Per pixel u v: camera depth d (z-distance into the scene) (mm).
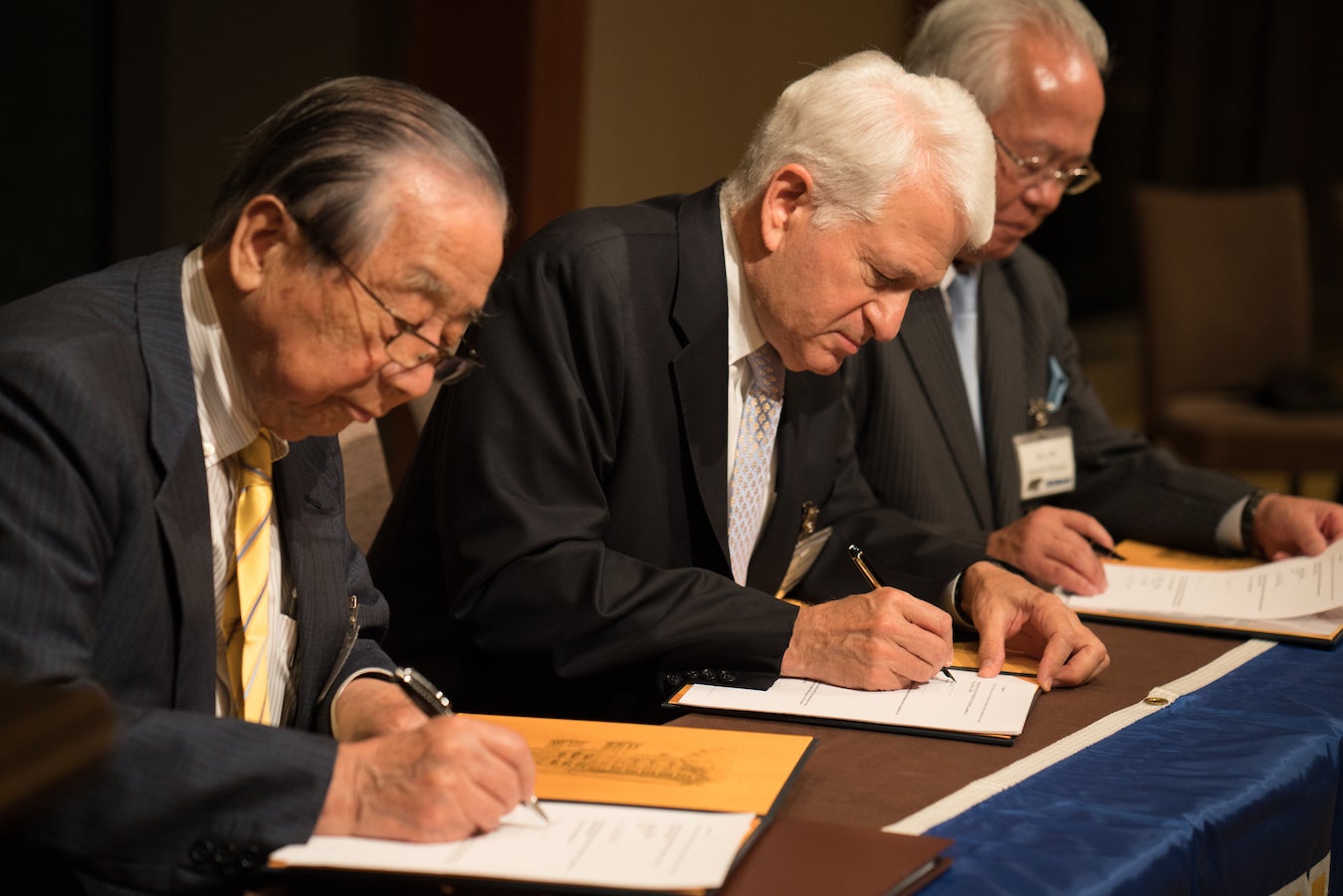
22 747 652
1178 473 2479
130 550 1232
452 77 4180
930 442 2365
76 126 3945
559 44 4168
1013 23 2305
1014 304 2588
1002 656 1713
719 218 1846
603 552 1711
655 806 1218
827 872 1120
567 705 1771
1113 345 8055
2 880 1185
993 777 1383
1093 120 2326
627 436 1808
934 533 2156
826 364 1789
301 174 1206
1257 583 2145
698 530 1861
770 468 1958
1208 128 8766
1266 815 1397
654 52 4680
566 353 1776
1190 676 1771
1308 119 9344
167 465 1256
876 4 5555
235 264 1231
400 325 1227
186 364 1290
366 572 1638
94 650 1220
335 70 4180
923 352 2381
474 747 1163
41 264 3945
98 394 1206
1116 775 1409
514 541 1700
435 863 1090
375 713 1394
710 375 1827
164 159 3992
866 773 1383
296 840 1128
